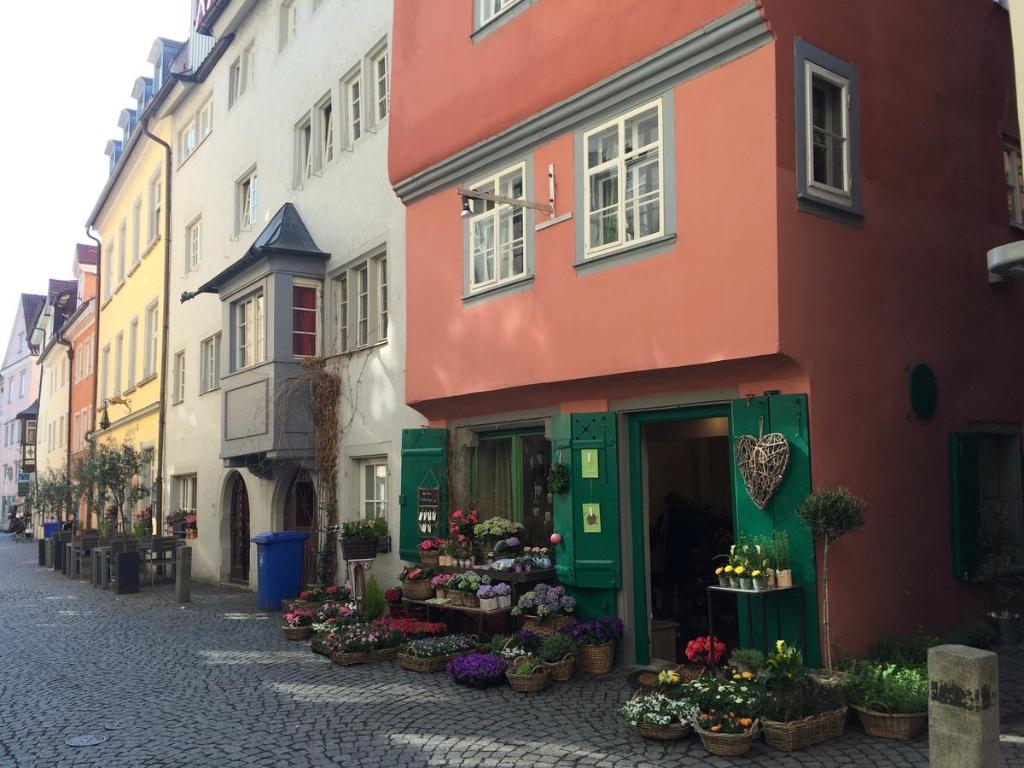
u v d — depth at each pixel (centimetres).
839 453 736
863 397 770
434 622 1027
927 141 890
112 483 2067
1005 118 1009
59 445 4134
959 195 924
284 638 1106
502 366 973
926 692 609
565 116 900
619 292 837
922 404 833
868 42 830
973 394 909
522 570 914
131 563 1691
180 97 2217
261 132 1747
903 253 840
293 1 1683
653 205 820
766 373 739
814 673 675
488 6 1021
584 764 579
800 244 730
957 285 905
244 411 1490
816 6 772
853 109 801
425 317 1105
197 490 1973
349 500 1353
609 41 851
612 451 867
